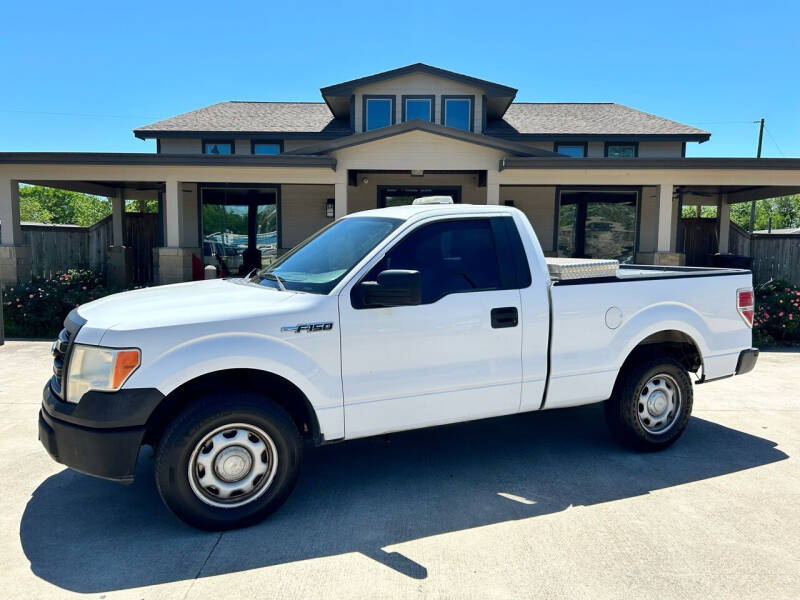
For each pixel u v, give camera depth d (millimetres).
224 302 3635
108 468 3188
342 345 3586
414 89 16078
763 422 5465
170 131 16328
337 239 4277
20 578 2934
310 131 16438
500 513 3617
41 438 3482
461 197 15773
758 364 8102
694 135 16156
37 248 13438
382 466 4391
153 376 3205
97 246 15547
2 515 3625
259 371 3527
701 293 4750
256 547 3223
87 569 3016
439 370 3848
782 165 11398
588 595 2768
